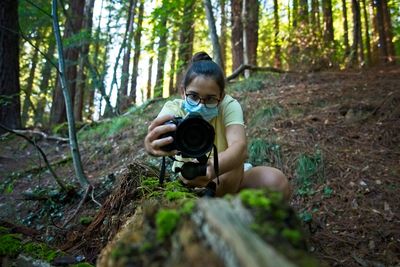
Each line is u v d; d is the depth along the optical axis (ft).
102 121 25.71
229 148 6.60
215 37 24.00
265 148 13.44
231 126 7.19
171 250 2.89
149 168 8.50
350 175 11.57
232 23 32.81
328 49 28.45
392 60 34.83
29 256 6.97
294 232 2.64
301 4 31.63
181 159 7.23
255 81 23.25
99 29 29.94
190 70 6.75
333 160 12.31
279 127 15.15
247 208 2.85
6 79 23.82
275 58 32.24
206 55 7.75
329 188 11.24
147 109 24.47
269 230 2.60
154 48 32.24
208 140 5.41
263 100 18.39
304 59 27.66
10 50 23.90
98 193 13.08
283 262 2.20
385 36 40.70
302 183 11.73
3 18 22.99
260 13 40.42
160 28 27.02
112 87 30.83
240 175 7.25
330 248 8.99
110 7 31.58
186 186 6.63
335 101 17.20
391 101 15.37
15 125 24.71
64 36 32.86
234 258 2.31
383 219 9.77
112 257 3.27
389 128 13.85
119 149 18.43
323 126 14.66
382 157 12.40
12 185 17.01
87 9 38.22
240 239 2.37
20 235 8.21
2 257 7.18
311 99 17.67
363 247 8.95
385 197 10.50
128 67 39.93
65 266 6.64
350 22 53.57
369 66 30.30
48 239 9.25
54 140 24.04
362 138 13.71
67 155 20.39
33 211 13.53
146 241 3.10
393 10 46.68
